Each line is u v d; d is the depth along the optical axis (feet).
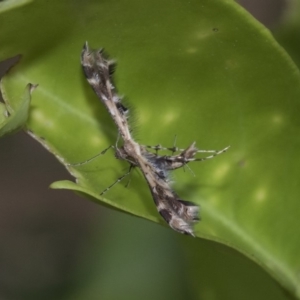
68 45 0.56
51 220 1.08
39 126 0.56
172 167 0.57
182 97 0.56
